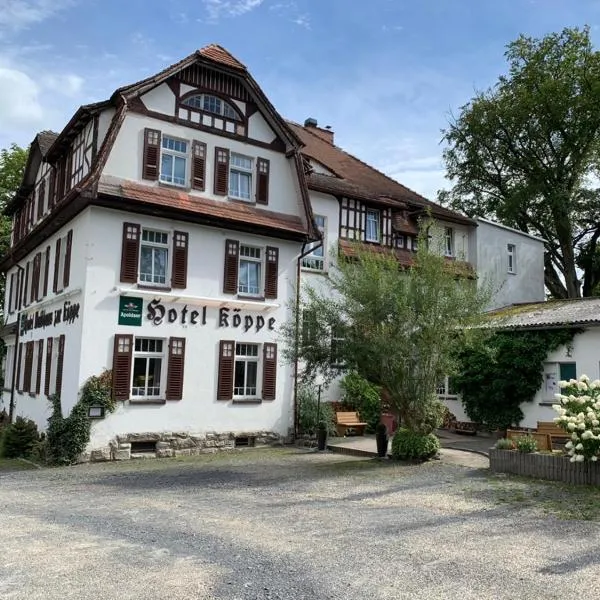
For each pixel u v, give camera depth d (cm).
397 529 793
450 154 3747
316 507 948
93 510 938
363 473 1290
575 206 3412
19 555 667
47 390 1827
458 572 610
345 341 1427
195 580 580
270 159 1942
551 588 564
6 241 3080
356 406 2059
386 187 2602
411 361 1404
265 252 1886
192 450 1675
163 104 1739
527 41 3422
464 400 2091
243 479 1241
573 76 3256
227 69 1848
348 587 564
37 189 2381
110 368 1566
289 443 1870
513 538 745
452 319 1380
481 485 1116
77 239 1659
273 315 1877
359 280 1439
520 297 2883
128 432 1579
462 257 1584
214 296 1762
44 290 2002
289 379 1900
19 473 1380
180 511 924
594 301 2069
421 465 1378
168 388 1648
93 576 591
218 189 1808
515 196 3397
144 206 1636
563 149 3356
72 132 1833
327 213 2216
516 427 1944
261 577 591
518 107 3322
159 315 1656
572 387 1188
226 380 1758
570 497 995
